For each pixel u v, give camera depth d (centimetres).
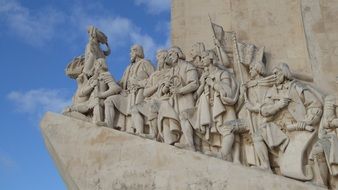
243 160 878
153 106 952
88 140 954
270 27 1052
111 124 984
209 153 861
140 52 1109
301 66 994
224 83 917
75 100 1074
